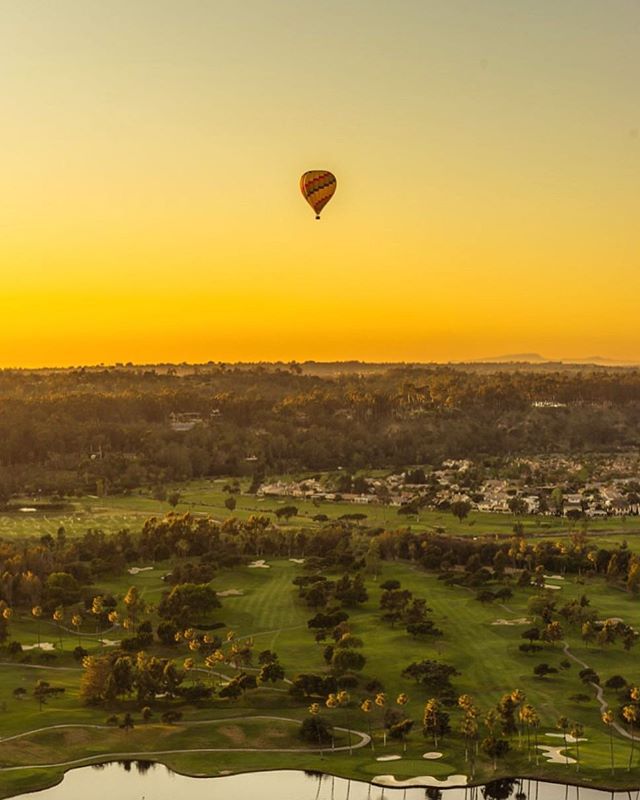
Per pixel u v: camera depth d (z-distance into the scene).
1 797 141.12
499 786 146.00
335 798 142.62
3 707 173.00
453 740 161.00
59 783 146.00
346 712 172.50
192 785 145.75
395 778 146.62
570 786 145.00
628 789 143.62
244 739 160.75
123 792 143.50
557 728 165.88
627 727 166.88
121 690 175.75
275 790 144.88
